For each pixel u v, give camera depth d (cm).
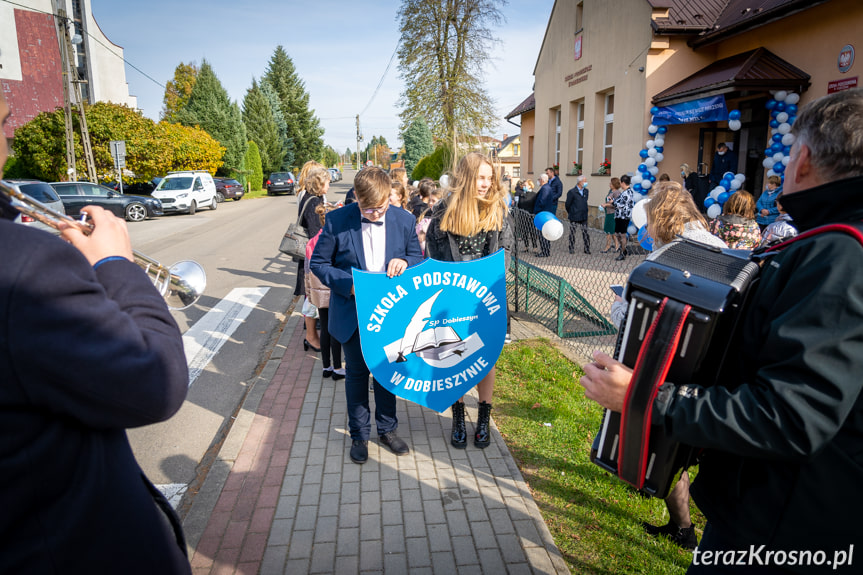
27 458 87
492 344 337
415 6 2672
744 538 131
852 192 117
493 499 295
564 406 395
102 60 4275
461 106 2777
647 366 133
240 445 357
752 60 961
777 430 112
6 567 87
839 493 116
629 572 243
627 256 962
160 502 123
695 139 1192
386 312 313
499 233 356
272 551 257
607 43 1346
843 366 107
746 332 131
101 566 97
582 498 296
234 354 564
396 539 264
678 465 143
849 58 831
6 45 3672
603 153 1470
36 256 86
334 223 333
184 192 2184
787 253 124
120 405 93
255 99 4925
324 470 326
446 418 395
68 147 2217
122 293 105
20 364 84
